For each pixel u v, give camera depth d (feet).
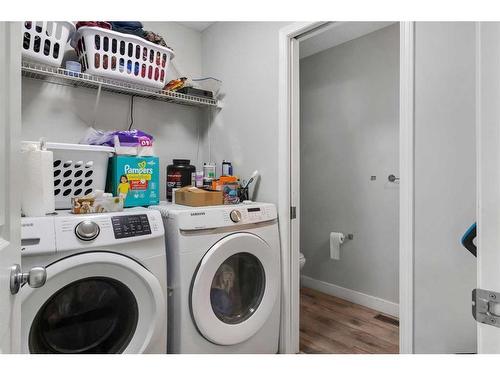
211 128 7.36
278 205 5.69
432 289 3.75
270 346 5.33
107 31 4.94
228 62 6.83
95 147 4.49
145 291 3.87
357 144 8.28
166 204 5.36
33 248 3.09
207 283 4.38
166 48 5.77
